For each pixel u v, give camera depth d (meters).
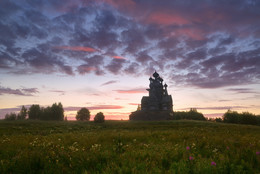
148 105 102.06
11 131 23.34
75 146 7.25
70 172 4.11
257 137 10.96
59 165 4.50
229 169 4.05
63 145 7.49
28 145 7.77
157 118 93.38
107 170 4.00
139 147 7.19
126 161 4.70
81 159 5.00
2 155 5.66
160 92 107.12
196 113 110.44
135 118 96.62
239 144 7.80
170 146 7.18
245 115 89.06
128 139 9.84
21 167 4.36
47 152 5.95
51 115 122.81
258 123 90.75
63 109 128.00
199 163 4.35
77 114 110.19
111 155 5.54
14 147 7.23
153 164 4.45
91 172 4.04
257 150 5.90
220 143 8.25
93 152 5.83
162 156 5.31
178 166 4.24
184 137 10.55
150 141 8.80
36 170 4.41
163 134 12.33
